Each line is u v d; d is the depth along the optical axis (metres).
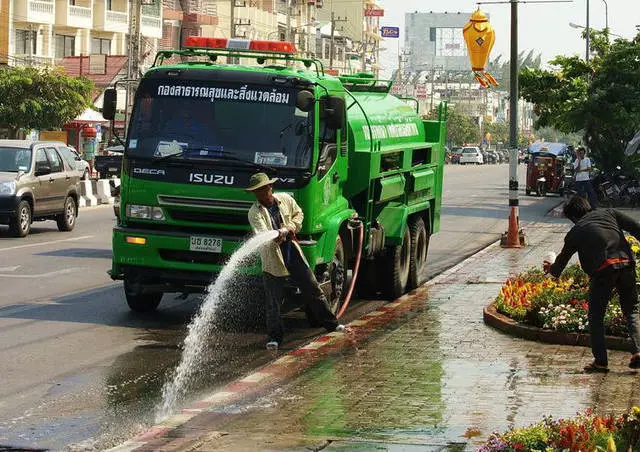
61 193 27.20
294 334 13.59
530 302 13.47
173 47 85.25
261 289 13.48
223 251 13.58
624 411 8.98
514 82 26.06
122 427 8.94
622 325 12.21
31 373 10.98
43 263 20.30
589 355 11.76
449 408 9.13
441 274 20.17
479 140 174.00
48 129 56.09
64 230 27.62
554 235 29.55
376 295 17.05
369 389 9.97
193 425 8.66
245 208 13.50
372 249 15.60
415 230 17.89
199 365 11.57
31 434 8.67
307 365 11.20
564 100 43.16
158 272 13.84
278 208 12.36
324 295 13.32
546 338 12.59
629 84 41.47
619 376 10.58
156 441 8.09
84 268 19.64
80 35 74.12
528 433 7.19
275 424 8.64
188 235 13.62
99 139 63.41
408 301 16.45
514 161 26.00
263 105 13.67
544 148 52.59
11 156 26.17
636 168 42.50
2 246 23.34
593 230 10.89
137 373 11.11
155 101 13.96
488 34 26.78
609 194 41.81
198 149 13.68
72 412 9.43
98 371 11.16
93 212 35.25
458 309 15.54
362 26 149.62
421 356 11.70
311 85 13.65
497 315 13.90
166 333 13.45
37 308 15.02
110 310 15.02
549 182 50.53
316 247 13.50
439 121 19.44
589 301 10.91
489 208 41.50
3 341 12.65
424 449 7.71
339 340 12.75
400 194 16.73
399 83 127.88
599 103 41.03
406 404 9.30
